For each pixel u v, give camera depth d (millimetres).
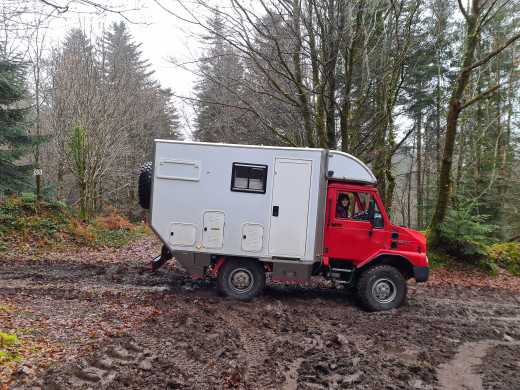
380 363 5492
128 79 22391
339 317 7641
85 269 10570
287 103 13852
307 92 13555
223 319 6859
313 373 5133
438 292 10875
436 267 13492
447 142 13781
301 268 8172
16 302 7121
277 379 4973
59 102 18500
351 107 14312
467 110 18250
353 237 8328
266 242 8125
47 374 4359
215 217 8180
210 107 15852
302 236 8102
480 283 12281
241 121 15000
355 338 6477
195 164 8188
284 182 8117
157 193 8250
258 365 5324
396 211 31906
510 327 7766
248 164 8141
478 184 20016
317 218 8117
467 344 6598
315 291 9688
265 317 7309
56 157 20953
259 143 15289
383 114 14477
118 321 6434
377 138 14570
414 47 13539
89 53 18641
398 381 5039
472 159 19984
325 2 12125
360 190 8406
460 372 5480
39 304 7148
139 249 15117
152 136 30562
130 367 4824
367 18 13758
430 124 24203
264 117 14602
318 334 6566
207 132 18594
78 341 5406
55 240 14008
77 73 18328
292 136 15406
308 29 12031
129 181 28781
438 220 14172
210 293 8766
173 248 8242
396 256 8430
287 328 6793
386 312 7914
